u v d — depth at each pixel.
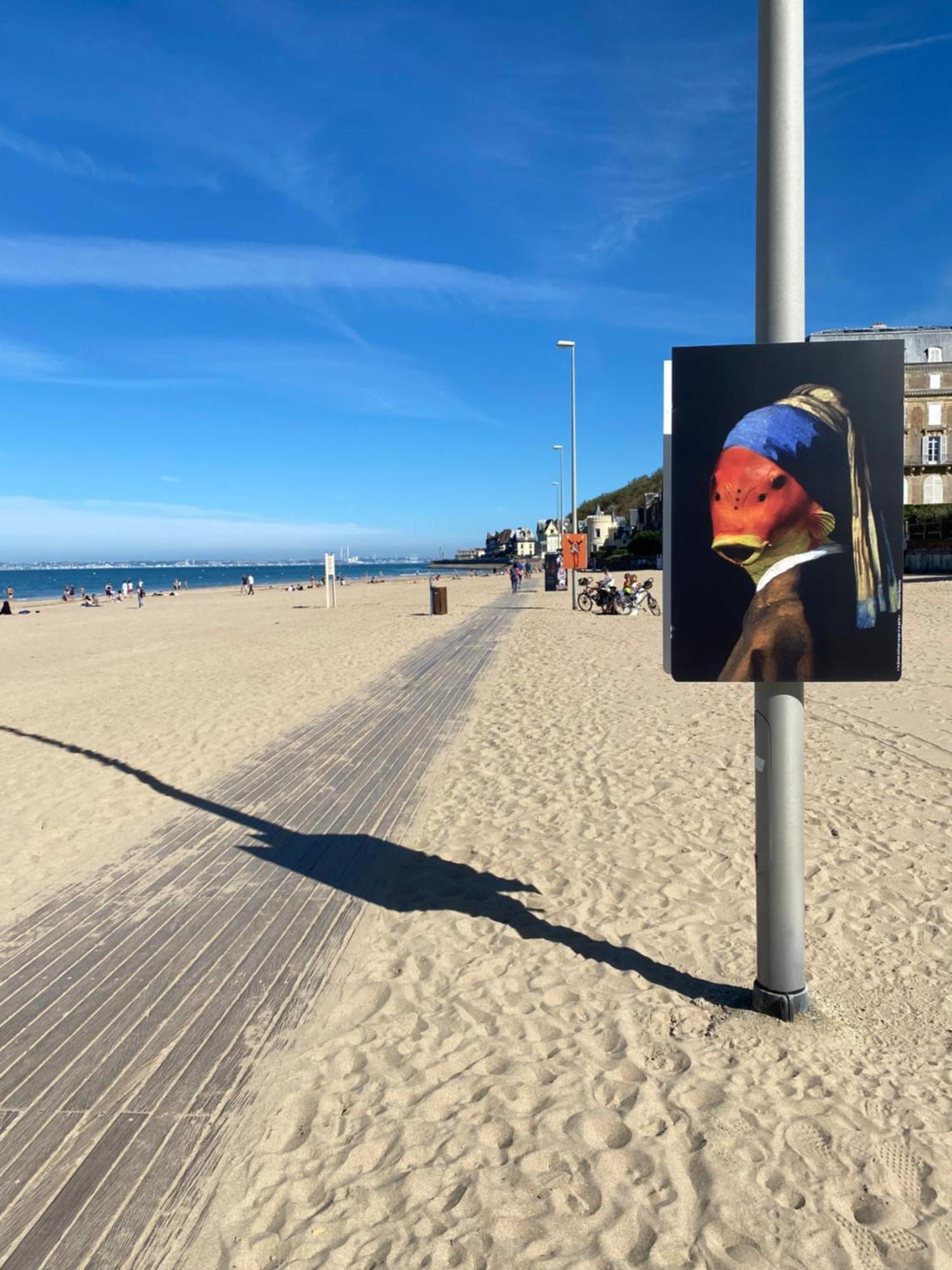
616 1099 2.92
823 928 4.21
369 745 8.68
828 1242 2.28
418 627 24.78
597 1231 2.34
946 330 56.56
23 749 8.87
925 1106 2.82
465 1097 2.95
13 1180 2.58
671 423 3.16
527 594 46.69
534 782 7.02
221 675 14.73
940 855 5.11
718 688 11.57
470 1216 2.40
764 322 3.17
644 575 59.03
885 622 3.09
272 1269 2.24
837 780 6.80
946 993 3.56
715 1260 2.23
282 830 6.07
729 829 5.74
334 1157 2.66
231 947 4.20
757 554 3.12
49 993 3.76
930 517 47.16
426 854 5.47
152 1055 3.26
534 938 4.22
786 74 3.03
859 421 3.06
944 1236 2.29
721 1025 3.34
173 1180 2.58
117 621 34.72
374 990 3.73
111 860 5.52
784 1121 2.76
